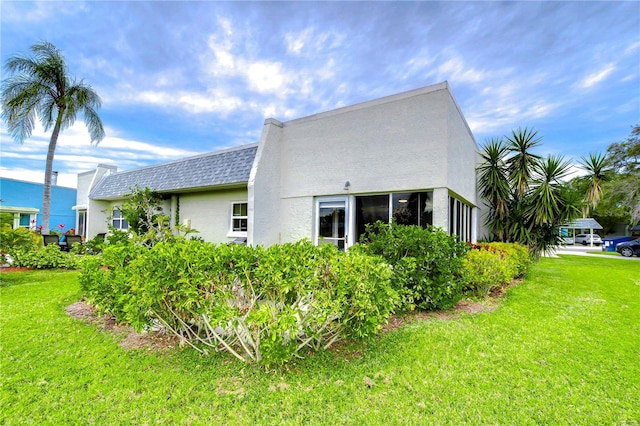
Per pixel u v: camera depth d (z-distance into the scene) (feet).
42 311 17.11
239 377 10.37
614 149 80.02
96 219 53.31
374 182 25.08
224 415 8.48
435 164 22.56
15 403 8.84
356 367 11.13
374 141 25.29
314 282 10.94
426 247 17.69
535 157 34.53
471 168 35.99
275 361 10.44
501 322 16.38
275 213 30.40
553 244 35.37
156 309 12.05
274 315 10.70
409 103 23.86
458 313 18.19
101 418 8.32
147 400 9.09
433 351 12.57
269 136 30.09
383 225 19.52
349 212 26.61
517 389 9.88
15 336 13.52
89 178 64.54
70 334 13.91
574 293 23.84
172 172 40.70
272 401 9.09
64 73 43.91
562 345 13.29
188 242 13.17
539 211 33.58
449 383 10.18
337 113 27.43
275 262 10.92
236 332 11.39
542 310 18.80
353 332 11.80
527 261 30.76
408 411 8.73
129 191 43.34
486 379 10.44
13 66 41.73
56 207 76.18
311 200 28.68
